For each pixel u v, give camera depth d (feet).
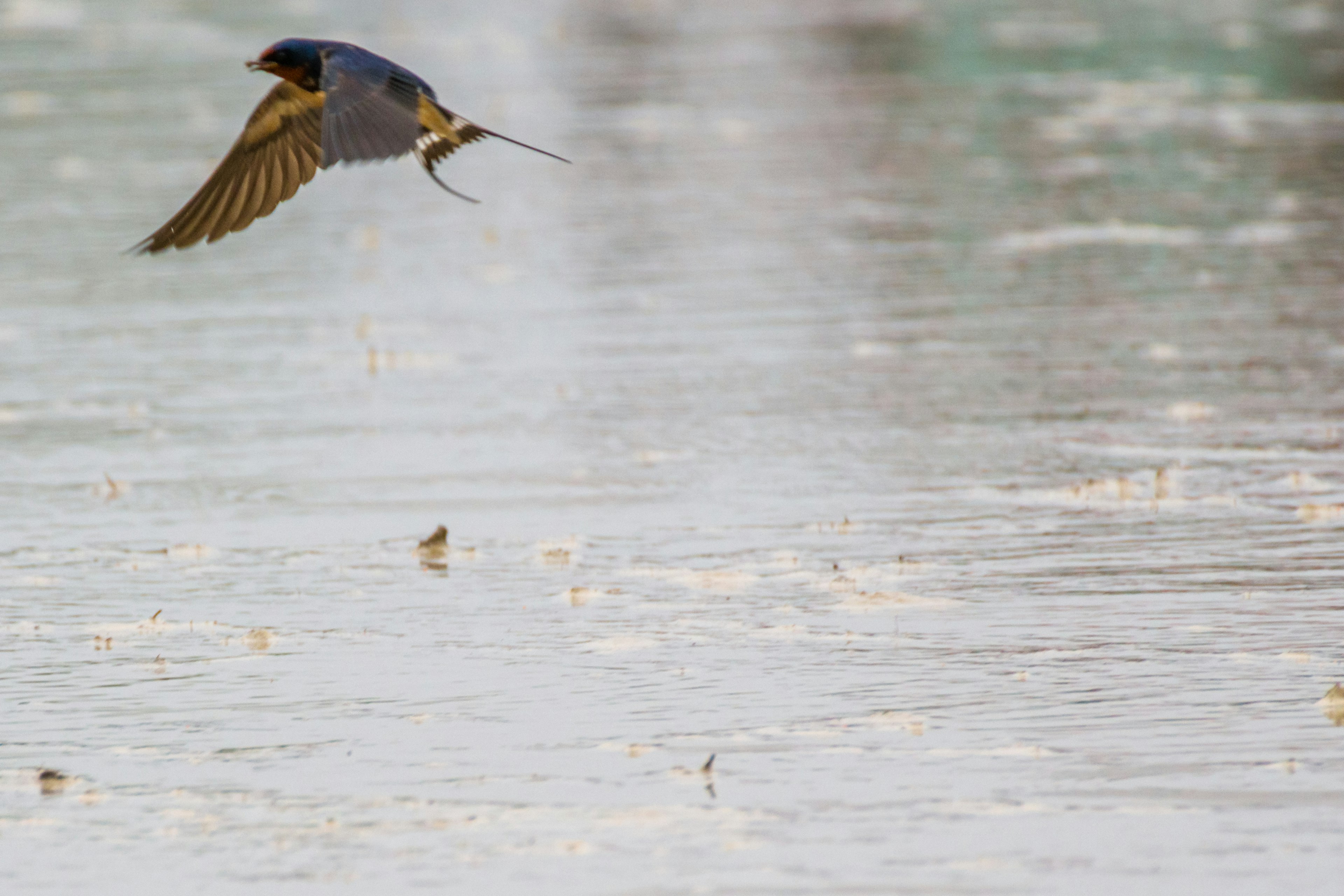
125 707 29.45
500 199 79.87
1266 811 24.47
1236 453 43.39
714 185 80.84
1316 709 28.07
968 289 61.26
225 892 22.90
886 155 87.10
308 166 20.59
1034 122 95.20
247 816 25.17
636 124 96.78
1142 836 23.79
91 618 34.06
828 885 22.63
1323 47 119.85
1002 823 24.31
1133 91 104.83
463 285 63.98
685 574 35.96
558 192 80.53
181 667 31.37
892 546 37.40
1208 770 25.86
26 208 76.74
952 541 37.63
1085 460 43.11
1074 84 108.17
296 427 47.57
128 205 77.00
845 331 56.18
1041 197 76.38
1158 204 74.23
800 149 89.10
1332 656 30.48
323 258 69.26
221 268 67.72
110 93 106.83
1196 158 84.02
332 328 58.39
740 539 38.14
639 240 70.54
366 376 52.65
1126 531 37.96
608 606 34.22
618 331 56.90
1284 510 39.17
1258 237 67.82
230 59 120.37
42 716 29.12
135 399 50.47
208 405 49.80
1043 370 51.42
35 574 36.65
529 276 65.16
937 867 23.08
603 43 130.72
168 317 60.13
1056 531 38.14
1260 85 105.50
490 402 49.52
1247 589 34.12
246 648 32.30
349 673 30.89
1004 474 42.24
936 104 101.71
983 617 32.99
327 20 142.82
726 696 29.35
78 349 56.03
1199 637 31.58
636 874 23.08
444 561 37.14
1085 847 23.53
